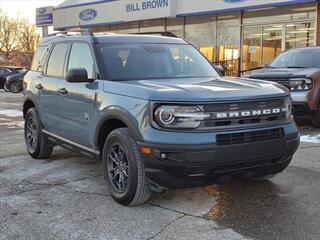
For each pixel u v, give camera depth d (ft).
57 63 22.43
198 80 18.26
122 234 14.24
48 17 100.53
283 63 36.40
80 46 20.57
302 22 57.26
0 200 17.57
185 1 68.80
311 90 31.35
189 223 15.01
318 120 32.14
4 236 14.24
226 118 15.26
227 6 62.95
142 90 15.92
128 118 15.92
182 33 74.08
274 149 16.06
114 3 80.94
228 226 14.73
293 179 19.53
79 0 91.56
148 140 15.10
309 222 14.92
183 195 17.69
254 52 63.93
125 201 16.48
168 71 19.40
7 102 62.23
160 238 13.89
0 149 27.30
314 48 36.76
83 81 18.37
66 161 23.75
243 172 15.90
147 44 20.54
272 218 15.30
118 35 20.79
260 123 15.98
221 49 68.39
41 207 16.74
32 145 24.68
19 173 21.49
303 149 25.21
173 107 14.98
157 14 72.43
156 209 16.30
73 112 19.76
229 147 14.99
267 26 61.72
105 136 18.04
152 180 15.57
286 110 16.90
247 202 16.88
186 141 14.69
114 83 17.42
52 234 14.34
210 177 15.33
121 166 16.71
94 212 16.11
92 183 19.63
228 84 17.22
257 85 17.21
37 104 23.47
